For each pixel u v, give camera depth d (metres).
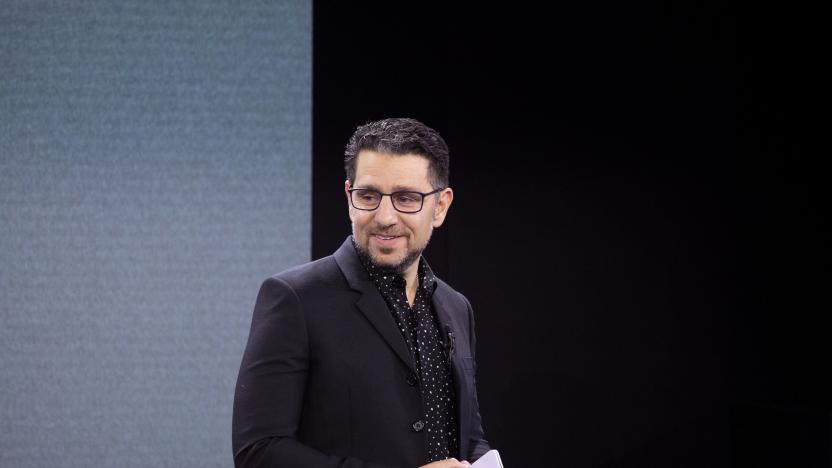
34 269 8.84
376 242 4.41
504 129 9.88
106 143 9.05
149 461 8.91
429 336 4.68
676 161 10.07
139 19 9.18
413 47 9.79
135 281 9.02
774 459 9.20
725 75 10.17
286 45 9.45
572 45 10.05
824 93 10.22
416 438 4.30
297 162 9.40
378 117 9.65
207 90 9.26
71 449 8.79
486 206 9.79
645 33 10.13
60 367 8.82
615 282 9.90
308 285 4.48
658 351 9.91
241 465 4.07
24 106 8.91
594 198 9.95
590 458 9.73
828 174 10.17
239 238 9.23
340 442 4.21
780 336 10.05
